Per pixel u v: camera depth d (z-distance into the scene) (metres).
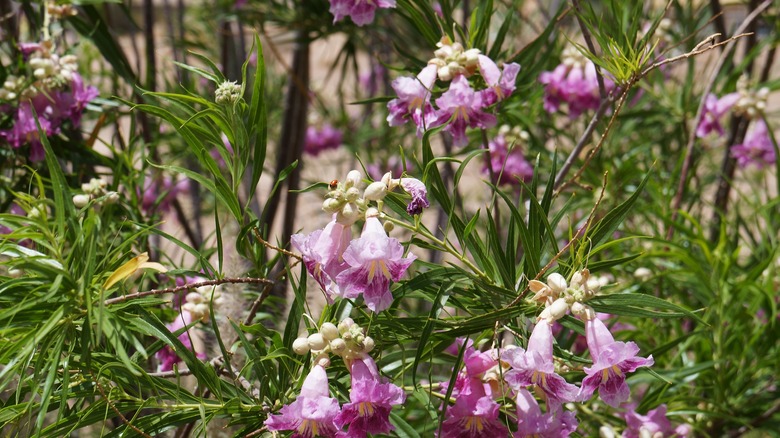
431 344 1.08
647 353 1.31
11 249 1.04
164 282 1.29
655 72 1.60
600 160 1.46
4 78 1.30
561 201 1.59
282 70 2.27
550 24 1.25
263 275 1.12
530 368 1.02
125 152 1.28
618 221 1.07
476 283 1.07
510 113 1.36
